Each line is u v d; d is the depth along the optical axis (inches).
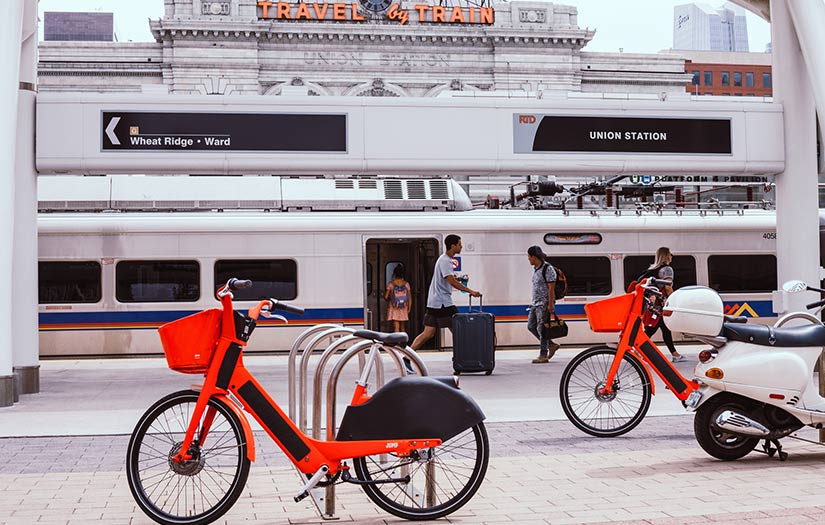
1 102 459.8
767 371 290.8
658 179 879.1
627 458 305.4
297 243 783.1
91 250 766.5
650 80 2851.9
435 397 227.8
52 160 523.2
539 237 812.0
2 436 366.6
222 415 230.2
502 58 2787.9
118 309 764.6
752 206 884.0
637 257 829.8
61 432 375.9
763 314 845.2
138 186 797.2
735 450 299.1
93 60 2640.3
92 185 791.7
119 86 2662.4
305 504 246.8
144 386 542.9
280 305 230.1
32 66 526.9
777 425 294.4
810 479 269.0
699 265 839.1
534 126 561.6
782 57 584.7
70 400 481.4
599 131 567.8
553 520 227.1
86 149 526.3
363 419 227.1
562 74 2800.2
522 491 258.8
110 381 570.3
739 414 291.0
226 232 775.7
